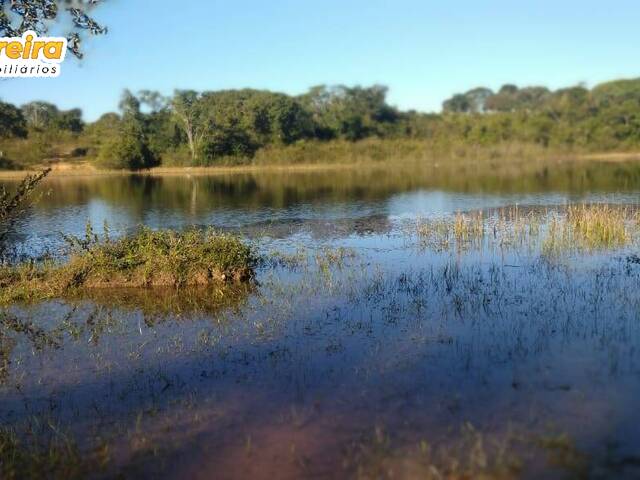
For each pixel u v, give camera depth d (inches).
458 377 292.2
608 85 4082.2
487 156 2918.3
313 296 474.3
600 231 682.2
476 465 211.0
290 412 266.7
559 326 365.4
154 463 232.1
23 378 329.1
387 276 533.0
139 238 574.2
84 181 2127.2
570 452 215.3
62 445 249.4
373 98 3592.5
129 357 355.3
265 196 1450.5
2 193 557.9
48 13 426.9
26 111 3181.6
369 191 1523.1
